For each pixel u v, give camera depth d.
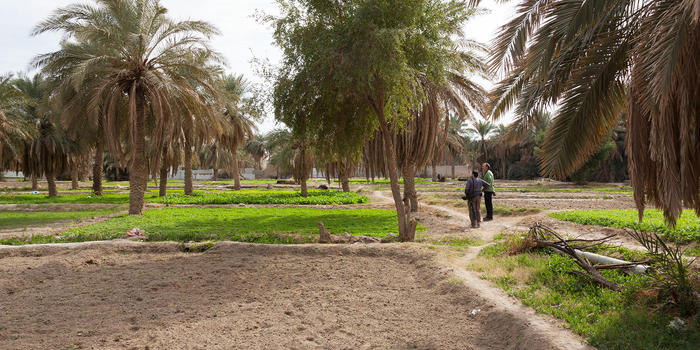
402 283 6.97
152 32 18.05
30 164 32.91
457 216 15.85
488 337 4.66
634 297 5.09
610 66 6.45
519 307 5.17
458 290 6.13
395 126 11.61
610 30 6.38
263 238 10.60
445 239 10.67
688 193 5.18
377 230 12.38
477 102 16.77
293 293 6.46
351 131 12.12
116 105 19.14
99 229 12.54
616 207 18.09
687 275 5.11
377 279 7.21
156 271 7.84
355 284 6.92
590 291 5.61
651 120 4.90
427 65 10.14
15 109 28.39
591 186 45.53
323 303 5.98
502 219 14.92
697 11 3.54
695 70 4.76
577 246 7.84
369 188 44.44
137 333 4.91
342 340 4.70
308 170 30.59
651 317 4.46
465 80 16.30
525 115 7.18
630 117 5.33
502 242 9.29
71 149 31.62
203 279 7.28
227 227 13.06
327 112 11.40
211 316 5.47
